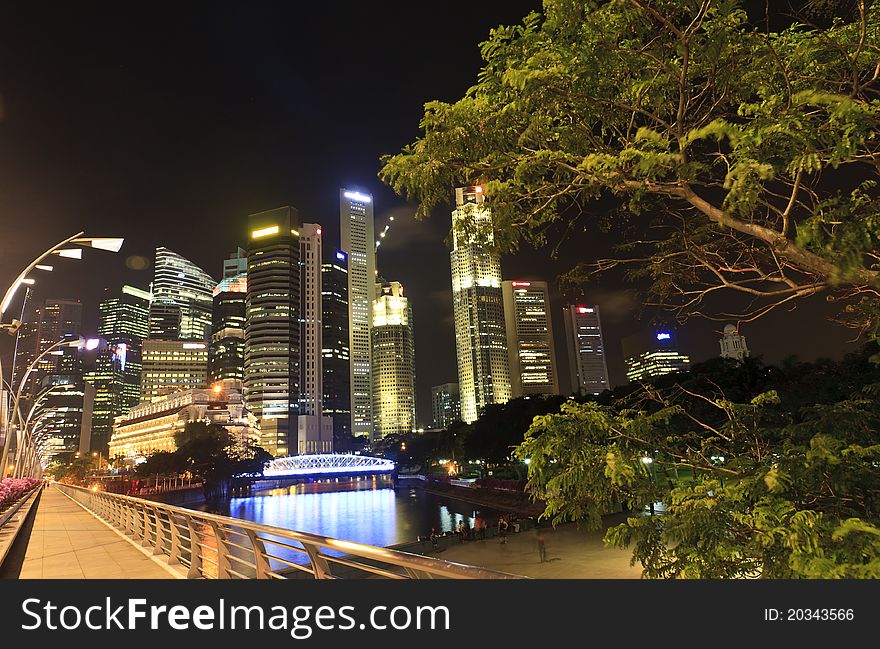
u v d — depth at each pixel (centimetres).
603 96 471
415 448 17250
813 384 2966
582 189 471
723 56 443
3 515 2000
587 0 439
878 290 384
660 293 549
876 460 402
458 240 547
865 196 373
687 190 430
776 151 366
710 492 400
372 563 3133
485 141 492
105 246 1922
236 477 15838
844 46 446
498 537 4644
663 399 498
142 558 1372
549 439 468
